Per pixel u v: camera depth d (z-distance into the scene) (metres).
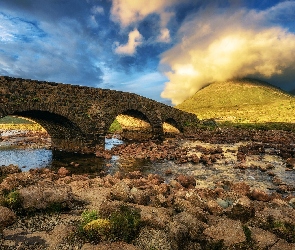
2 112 18.66
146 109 33.75
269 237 5.85
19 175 9.77
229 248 5.46
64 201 7.52
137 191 8.52
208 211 7.49
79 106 24.28
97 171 17.22
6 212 6.57
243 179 14.63
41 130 50.31
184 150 24.80
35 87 20.70
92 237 5.79
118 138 40.28
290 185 13.30
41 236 6.01
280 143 29.03
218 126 47.12
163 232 5.91
